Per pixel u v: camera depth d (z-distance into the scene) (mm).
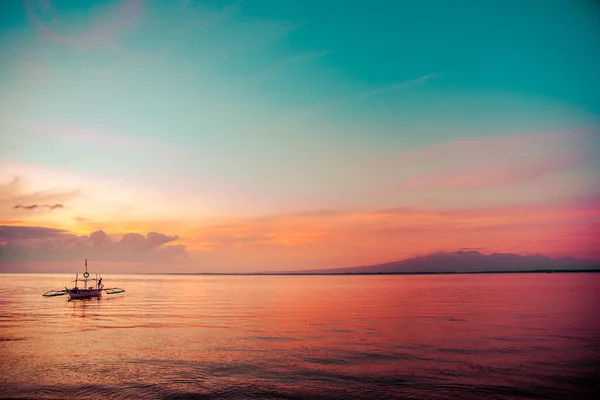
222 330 50094
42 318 62906
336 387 26984
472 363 32406
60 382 28297
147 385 27609
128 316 65875
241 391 26344
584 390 26109
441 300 97375
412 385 27234
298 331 49062
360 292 144625
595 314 64000
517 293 120250
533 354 35312
